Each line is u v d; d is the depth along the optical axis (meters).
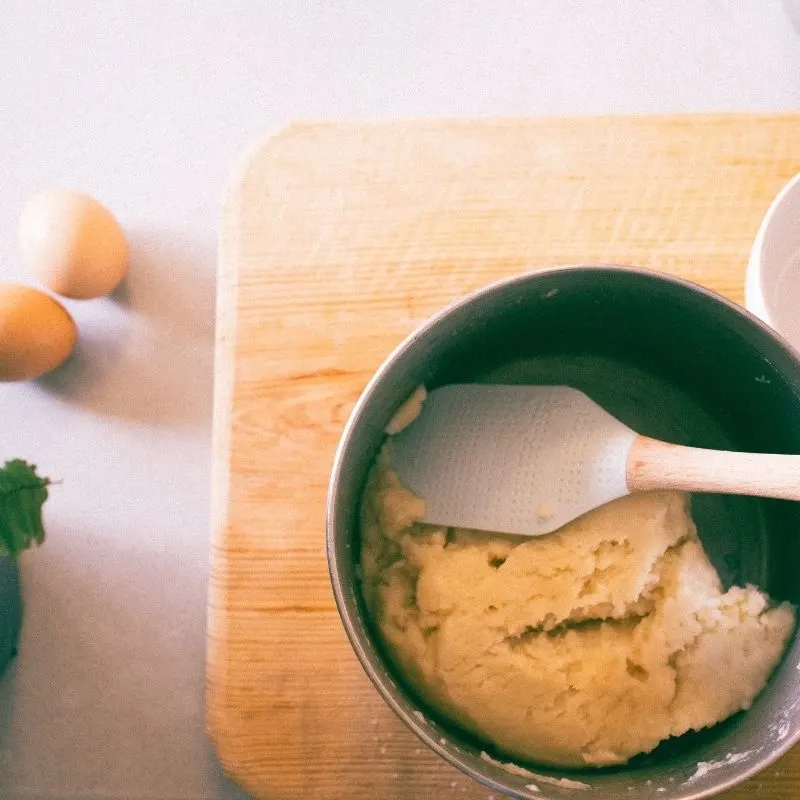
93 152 0.52
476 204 0.45
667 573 0.40
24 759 0.49
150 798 0.49
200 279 0.51
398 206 0.45
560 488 0.39
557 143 0.45
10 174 0.52
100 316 0.51
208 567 0.50
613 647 0.39
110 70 0.53
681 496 0.41
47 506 0.50
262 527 0.43
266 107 0.52
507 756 0.39
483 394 0.41
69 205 0.46
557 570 0.39
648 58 0.52
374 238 0.45
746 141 0.45
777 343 0.36
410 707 0.36
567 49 0.52
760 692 0.39
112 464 0.51
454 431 0.41
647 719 0.39
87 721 0.49
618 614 0.39
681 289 0.37
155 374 0.51
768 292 0.41
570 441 0.40
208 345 0.51
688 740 0.39
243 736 0.43
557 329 0.42
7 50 0.53
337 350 0.44
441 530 0.40
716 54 0.51
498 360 0.44
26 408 0.51
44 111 0.52
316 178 0.45
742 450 0.43
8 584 0.48
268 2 0.53
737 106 0.51
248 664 0.43
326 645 0.43
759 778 0.42
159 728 0.49
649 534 0.40
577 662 0.39
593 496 0.39
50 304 0.48
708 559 0.41
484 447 0.40
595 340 0.43
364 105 0.52
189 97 0.52
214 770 0.49
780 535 0.42
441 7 0.52
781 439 0.41
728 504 0.44
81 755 0.49
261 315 0.44
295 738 0.43
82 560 0.50
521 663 0.39
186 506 0.50
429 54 0.52
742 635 0.39
